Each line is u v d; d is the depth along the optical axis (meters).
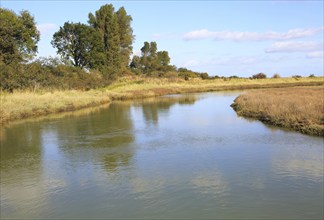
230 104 34.84
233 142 16.02
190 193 9.82
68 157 13.99
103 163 13.02
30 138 17.86
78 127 21.05
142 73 90.88
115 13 79.12
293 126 18.64
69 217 8.53
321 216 8.30
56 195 9.94
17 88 35.72
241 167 12.09
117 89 52.75
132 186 10.48
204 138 17.11
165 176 11.32
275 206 8.88
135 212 8.69
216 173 11.51
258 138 16.64
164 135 18.19
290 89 44.47
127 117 25.55
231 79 84.25
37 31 51.44
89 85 50.81
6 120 23.25
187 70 101.25
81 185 10.70
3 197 9.88
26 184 10.90
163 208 8.88
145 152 14.55
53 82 41.12
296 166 12.03
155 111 29.48
